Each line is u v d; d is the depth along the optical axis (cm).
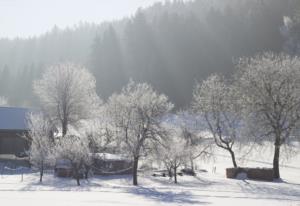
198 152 5062
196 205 2075
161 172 4516
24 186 3128
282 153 4722
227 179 4025
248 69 4369
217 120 4834
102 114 5084
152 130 3941
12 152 5697
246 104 4194
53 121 5547
